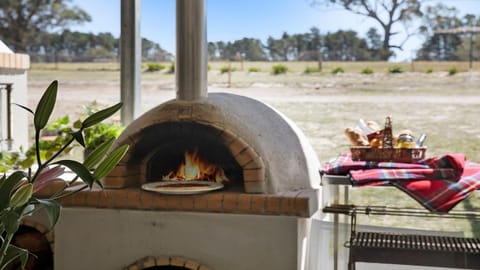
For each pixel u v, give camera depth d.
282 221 2.80
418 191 2.73
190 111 2.88
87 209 3.03
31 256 3.37
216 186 2.94
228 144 2.86
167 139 3.04
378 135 3.13
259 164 2.83
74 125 3.72
